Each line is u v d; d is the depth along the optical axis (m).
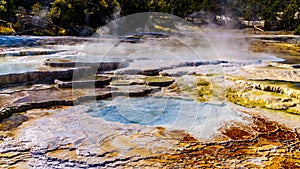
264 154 3.33
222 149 3.43
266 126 4.14
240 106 4.95
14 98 4.88
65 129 3.79
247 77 6.40
